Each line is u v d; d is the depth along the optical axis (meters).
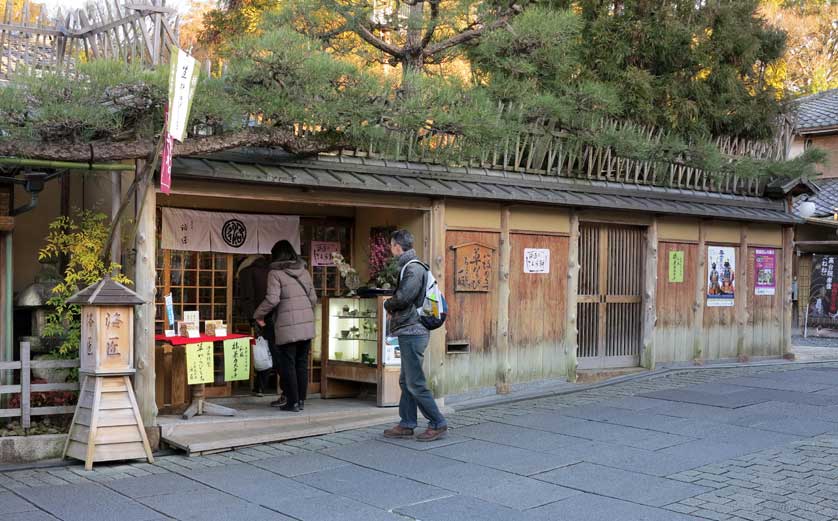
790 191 14.87
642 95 13.33
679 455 7.45
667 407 9.84
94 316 7.25
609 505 5.98
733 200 14.10
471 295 10.41
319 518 5.77
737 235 14.23
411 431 8.31
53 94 6.72
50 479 6.82
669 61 13.94
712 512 5.78
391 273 9.78
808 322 20.83
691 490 6.32
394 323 8.16
